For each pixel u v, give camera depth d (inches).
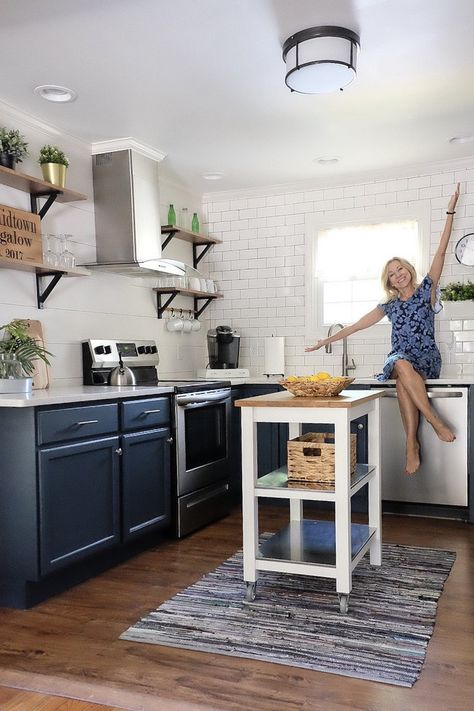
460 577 122.6
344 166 193.0
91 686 82.6
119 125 155.3
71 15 104.4
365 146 174.4
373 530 125.5
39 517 109.7
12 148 133.4
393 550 139.6
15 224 137.1
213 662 88.6
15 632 100.0
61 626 102.0
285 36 112.7
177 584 121.0
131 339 186.7
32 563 109.0
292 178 205.2
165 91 135.6
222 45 115.7
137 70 125.3
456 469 167.0
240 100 141.4
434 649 92.0
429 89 137.0
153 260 167.3
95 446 123.9
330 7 103.1
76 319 163.9
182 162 186.4
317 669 86.1
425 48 118.0
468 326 190.1
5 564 111.0
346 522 103.6
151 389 141.9
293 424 132.4
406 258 199.2
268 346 206.7
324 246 209.8
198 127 157.6
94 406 124.1
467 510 166.7
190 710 76.7
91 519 123.0
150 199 173.0
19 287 145.1
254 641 94.7
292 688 81.5
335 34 109.2
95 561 127.7
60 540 114.5
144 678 84.4
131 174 165.5
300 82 114.8
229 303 222.4
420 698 78.9
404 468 172.1
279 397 115.3
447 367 192.2
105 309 175.3
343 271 207.2
